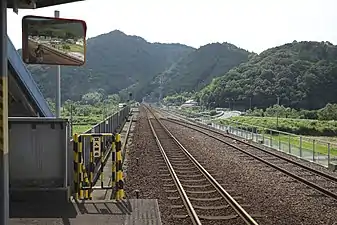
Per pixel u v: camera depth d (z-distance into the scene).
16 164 8.62
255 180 13.28
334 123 42.00
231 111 68.31
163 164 16.58
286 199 10.76
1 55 5.67
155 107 110.25
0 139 5.75
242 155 19.73
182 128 38.72
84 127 32.81
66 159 8.69
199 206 9.69
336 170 16.08
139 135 30.06
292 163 17.28
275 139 25.83
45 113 13.66
